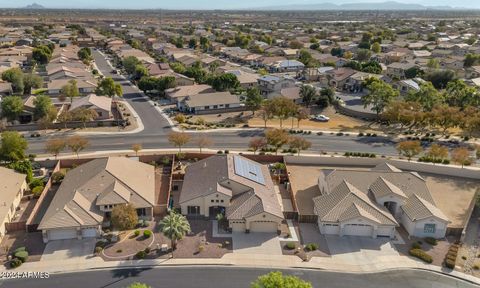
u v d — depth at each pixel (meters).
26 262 51.28
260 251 54.78
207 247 55.22
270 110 107.25
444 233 59.53
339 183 66.62
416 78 151.88
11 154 74.56
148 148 90.12
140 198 61.66
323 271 51.56
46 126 101.50
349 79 155.12
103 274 49.78
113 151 87.69
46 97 108.19
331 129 108.69
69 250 53.78
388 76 168.00
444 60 191.12
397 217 64.19
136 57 183.00
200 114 119.62
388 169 73.06
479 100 116.19
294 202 65.75
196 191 63.44
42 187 69.12
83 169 69.81
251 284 44.72
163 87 137.75
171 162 82.00
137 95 139.75
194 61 187.25
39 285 47.62
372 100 117.94
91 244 55.22
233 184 63.75
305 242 57.12
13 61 177.75
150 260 52.31
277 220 58.44
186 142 87.44
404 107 108.75
